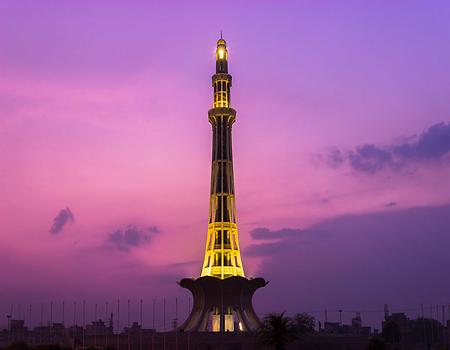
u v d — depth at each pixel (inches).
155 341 7549.2
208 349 7308.1
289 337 5625.0
